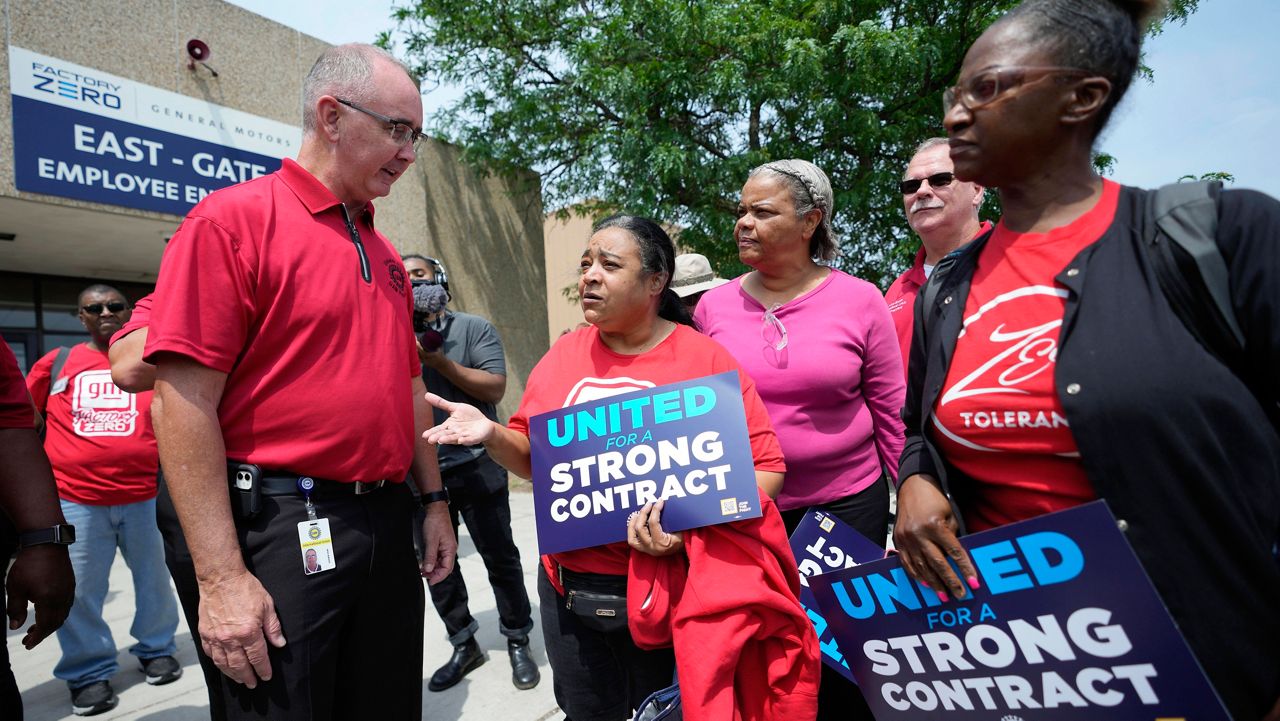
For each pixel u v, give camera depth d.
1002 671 1.19
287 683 1.50
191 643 3.70
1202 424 0.94
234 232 1.49
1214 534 0.97
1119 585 1.02
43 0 4.91
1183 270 0.98
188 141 5.65
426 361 2.98
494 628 3.70
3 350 1.70
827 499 2.02
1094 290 1.04
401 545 1.77
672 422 1.62
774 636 1.56
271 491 1.52
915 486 1.29
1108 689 1.07
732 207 8.12
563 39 8.29
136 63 5.36
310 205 1.63
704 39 7.39
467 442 1.66
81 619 2.95
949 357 1.20
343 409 1.58
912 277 2.79
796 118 7.77
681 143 7.38
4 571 1.62
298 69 6.42
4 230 5.73
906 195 2.71
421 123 1.74
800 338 2.00
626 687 1.80
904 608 1.30
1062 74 1.04
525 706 2.88
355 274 1.66
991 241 1.23
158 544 3.26
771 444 1.68
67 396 3.13
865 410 2.08
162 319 1.41
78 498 3.01
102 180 5.19
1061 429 1.06
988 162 1.12
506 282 8.82
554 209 9.31
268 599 1.48
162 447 1.43
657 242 1.77
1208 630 0.98
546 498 1.69
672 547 1.55
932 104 7.81
